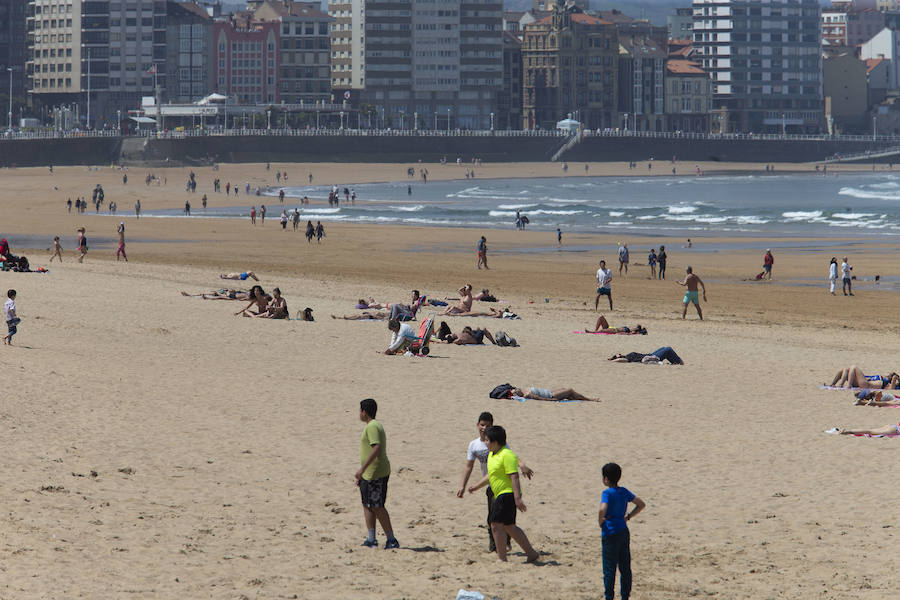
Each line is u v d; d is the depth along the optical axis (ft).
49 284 411.54
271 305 347.97
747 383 253.85
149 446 177.17
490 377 254.06
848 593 117.39
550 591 117.19
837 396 238.89
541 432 198.80
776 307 426.10
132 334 296.10
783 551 133.08
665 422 209.36
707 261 616.39
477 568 124.88
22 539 126.62
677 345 314.35
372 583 118.42
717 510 151.43
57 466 160.86
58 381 222.07
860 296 463.83
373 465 130.21
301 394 226.17
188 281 456.86
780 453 185.37
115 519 138.10
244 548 129.49
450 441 189.88
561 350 299.38
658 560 129.70
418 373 256.93
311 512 146.51
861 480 167.43
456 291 460.55
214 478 161.27
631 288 490.08
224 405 211.82
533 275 536.01
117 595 110.42
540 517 147.54
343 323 342.03
